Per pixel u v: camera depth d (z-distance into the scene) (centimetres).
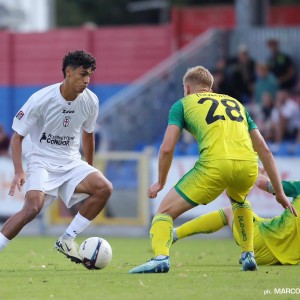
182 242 5031
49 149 3028
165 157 2722
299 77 6994
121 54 7862
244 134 2773
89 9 15275
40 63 7969
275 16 8462
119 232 5775
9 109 8031
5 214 5900
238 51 7131
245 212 2908
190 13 7931
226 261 3544
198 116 2761
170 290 2448
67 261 3488
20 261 3506
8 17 9044
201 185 2720
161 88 7150
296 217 3141
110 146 7056
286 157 5512
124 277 2748
